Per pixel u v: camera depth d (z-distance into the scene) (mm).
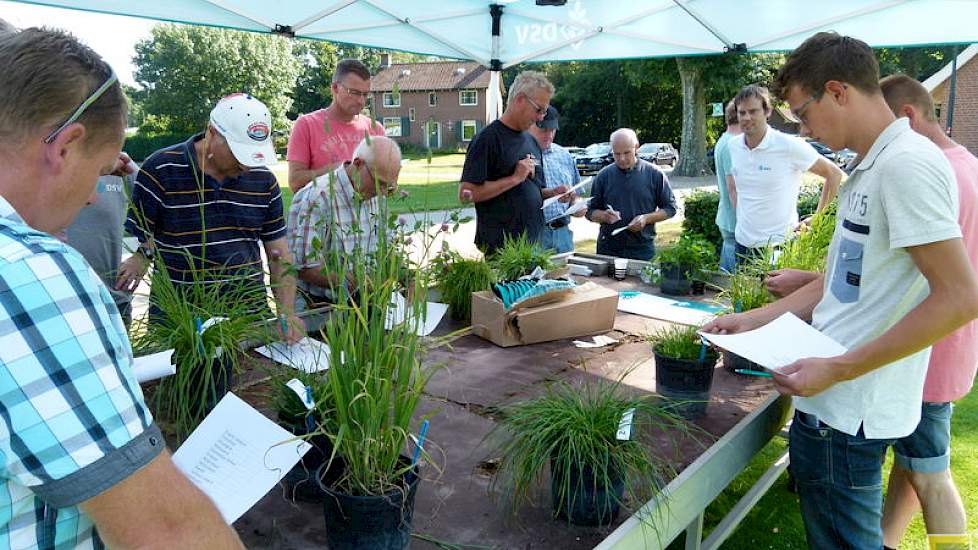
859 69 1662
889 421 1736
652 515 1532
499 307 2793
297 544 1438
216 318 1853
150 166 2545
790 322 1888
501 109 6375
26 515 792
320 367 1828
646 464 1557
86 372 759
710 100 26031
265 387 2037
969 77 20766
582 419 1546
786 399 2385
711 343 1939
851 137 1728
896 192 1548
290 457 1384
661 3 5316
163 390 1753
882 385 1722
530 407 1688
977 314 1510
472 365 2564
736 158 4508
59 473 737
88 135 863
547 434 1548
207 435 1405
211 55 34188
